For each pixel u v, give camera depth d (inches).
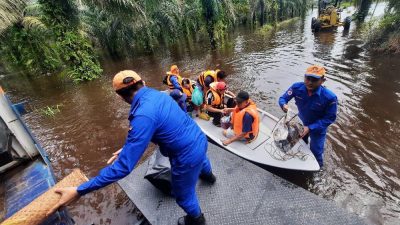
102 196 152.7
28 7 393.4
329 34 548.4
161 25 595.2
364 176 150.1
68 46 389.1
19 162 129.9
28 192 111.3
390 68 306.0
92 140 221.3
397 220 123.1
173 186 92.3
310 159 144.3
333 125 199.6
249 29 759.7
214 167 136.6
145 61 512.4
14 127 123.6
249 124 152.7
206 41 624.1
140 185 131.2
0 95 117.6
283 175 153.8
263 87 288.5
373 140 178.2
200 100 190.2
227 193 120.0
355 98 239.3
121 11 377.1
